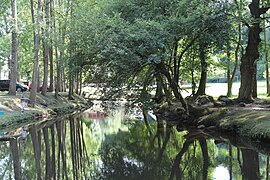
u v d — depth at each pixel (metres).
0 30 30.03
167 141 15.37
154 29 15.67
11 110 21.73
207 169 10.12
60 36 24.33
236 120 15.47
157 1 16.84
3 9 27.53
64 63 18.64
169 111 22.84
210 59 27.08
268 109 17.02
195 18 15.73
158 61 15.59
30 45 37.75
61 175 9.84
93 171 10.24
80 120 24.77
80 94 42.88
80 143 15.79
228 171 9.77
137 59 15.41
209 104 21.22
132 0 17.17
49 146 14.91
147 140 15.86
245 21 17.81
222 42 16.95
